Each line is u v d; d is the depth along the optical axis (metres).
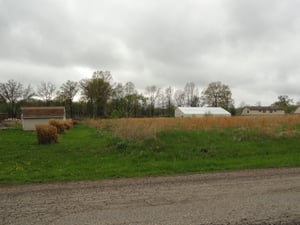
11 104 83.88
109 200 5.69
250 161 10.44
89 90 84.75
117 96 89.88
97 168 9.73
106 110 87.25
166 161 10.86
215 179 7.55
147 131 14.75
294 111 106.31
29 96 87.62
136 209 5.11
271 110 108.50
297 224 4.34
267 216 4.66
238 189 6.39
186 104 105.62
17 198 5.99
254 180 7.30
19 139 23.75
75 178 8.14
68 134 28.70
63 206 5.34
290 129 16.75
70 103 90.25
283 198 5.62
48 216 4.82
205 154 11.84
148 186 6.87
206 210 5.00
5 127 46.12
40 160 11.95
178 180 7.52
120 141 14.66
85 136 25.61
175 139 14.25
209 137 14.84
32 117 41.16
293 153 12.03
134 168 9.59
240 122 19.72
